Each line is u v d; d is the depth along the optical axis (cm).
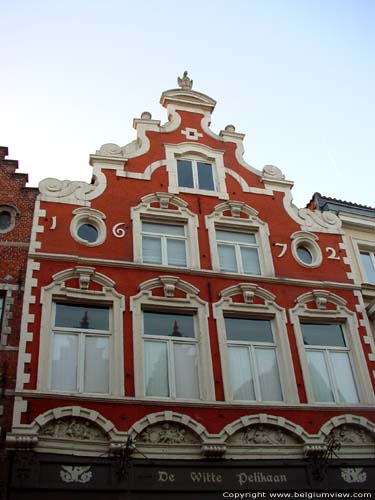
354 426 1441
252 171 1917
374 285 1781
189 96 2012
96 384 1353
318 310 1638
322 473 1335
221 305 1551
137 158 1808
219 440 1306
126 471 1220
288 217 1841
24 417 1223
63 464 1197
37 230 1553
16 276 1449
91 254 1552
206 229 1709
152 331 1477
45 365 1323
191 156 1881
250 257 1728
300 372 1504
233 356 1501
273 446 1351
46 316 1396
